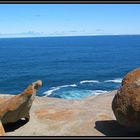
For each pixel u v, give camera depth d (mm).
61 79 69875
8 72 82625
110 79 67812
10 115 11398
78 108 13570
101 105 14234
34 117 12508
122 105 10492
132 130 11156
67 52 145000
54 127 11742
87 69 86688
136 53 132000
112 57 117312
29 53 142375
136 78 10445
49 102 14852
